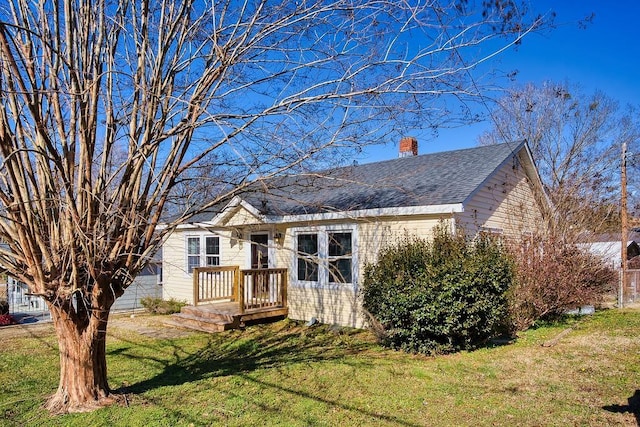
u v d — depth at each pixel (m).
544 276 10.59
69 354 5.50
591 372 6.84
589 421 5.04
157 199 5.77
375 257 10.95
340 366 7.40
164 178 5.52
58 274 5.03
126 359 8.17
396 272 8.40
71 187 4.72
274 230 12.94
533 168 13.60
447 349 8.12
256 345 9.33
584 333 9.77
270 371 7.17
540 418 5.16
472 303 8.05
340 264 11.64
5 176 4.99
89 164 4.99
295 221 12.04
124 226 5.26
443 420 5.16
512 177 13.02
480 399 5.79
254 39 5.38
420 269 8.20
